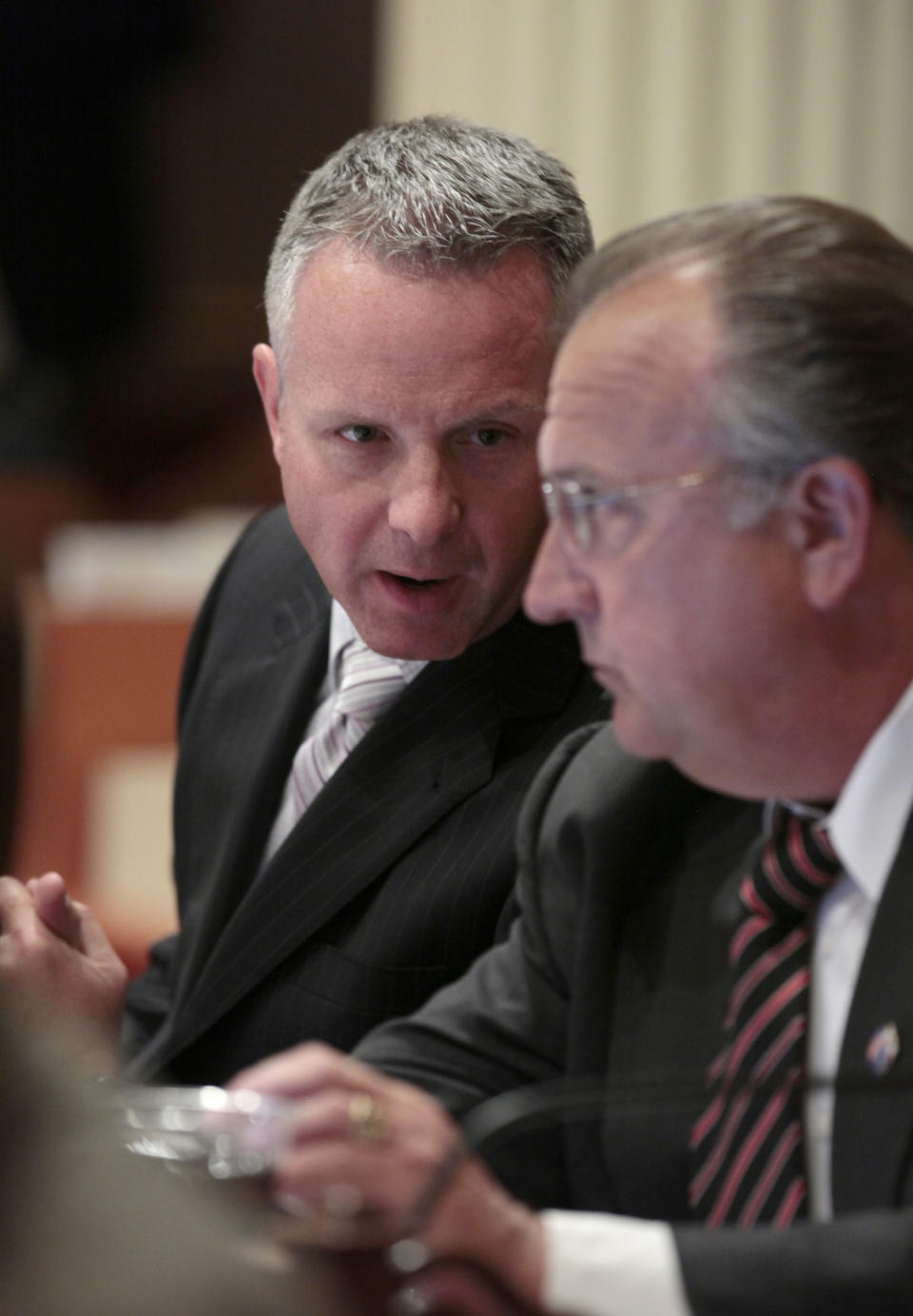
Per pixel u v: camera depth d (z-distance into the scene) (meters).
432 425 4.37
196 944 5.05
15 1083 1.85
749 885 3.50
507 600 4.64
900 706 3.23
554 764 4.09
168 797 10.73
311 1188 2.88
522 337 4.37
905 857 3.26
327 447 4.50
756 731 3.29
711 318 3.19
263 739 5.21
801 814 3.47
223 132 17.12
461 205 4.33
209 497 16.69
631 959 3.69
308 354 4.46
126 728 10.56
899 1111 3.15
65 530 15.98
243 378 17.06
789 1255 2.98
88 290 17.02
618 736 3.46
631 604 3.25
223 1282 1.82
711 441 3.15
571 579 3.36
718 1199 3.37
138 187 17.06
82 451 16.52
